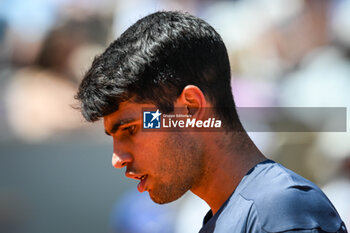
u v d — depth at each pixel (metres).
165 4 18.11
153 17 5.58
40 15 18.17
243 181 5.31
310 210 4.92
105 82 5.22
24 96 16.75
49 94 16.73
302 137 14.84
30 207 15.24
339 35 17.53
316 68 16.84
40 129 16.22
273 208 4.91
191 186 5.50
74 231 15.27
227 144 5.48
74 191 15.33
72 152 15.39
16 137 16.05
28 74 17.41
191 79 5.34
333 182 14.09
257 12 18.17
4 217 15.14
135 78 5.18
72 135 15.94
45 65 17.48
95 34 18.08
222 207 5.32
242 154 5.50
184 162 5.36
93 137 15.79
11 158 15.28
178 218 13.54
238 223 5.04
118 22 17.89
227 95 5.58
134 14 17.61
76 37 17.80
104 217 15.20
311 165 14.59
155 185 5.40
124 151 5.36
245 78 16.81
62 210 15.27
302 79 16.69
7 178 15.26
